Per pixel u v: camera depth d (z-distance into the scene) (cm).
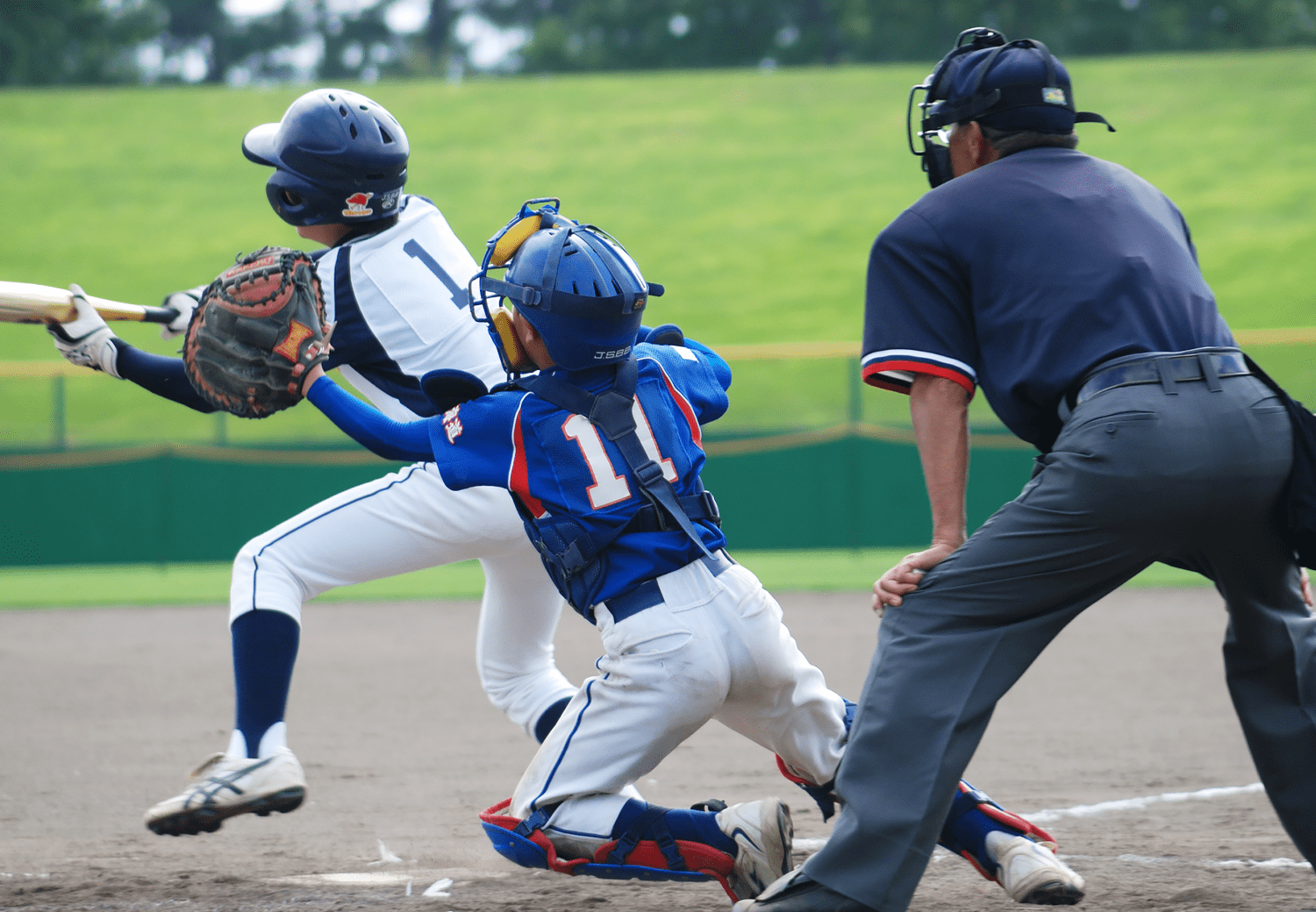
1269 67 11925
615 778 1095
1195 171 9819
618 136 11369
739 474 5081
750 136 11212
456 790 1792
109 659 3030
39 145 11225
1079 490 998
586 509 1077
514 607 1447
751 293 8250
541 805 1121
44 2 17688
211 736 2191
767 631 1099
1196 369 1016
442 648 3181
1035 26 17025
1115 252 1041
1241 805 1636
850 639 3123
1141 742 2045
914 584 1052
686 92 12431
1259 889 1256
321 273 1353
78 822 1628
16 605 4097
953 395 1068
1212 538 1034
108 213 9788
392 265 1377
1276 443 1023
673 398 1134
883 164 10406
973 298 1068
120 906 1262
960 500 1070
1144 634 3231
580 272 1063
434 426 1116
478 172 10556
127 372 1302
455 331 1393
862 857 1005
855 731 1038
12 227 9475
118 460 5066
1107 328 1023
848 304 7956
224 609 3962
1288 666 1090
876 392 6769
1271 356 6944
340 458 5094
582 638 3222
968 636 1028
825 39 18262
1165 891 1255
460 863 1423
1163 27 16788
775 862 1092
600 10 19550
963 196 1079
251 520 5097
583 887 1326
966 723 1016
